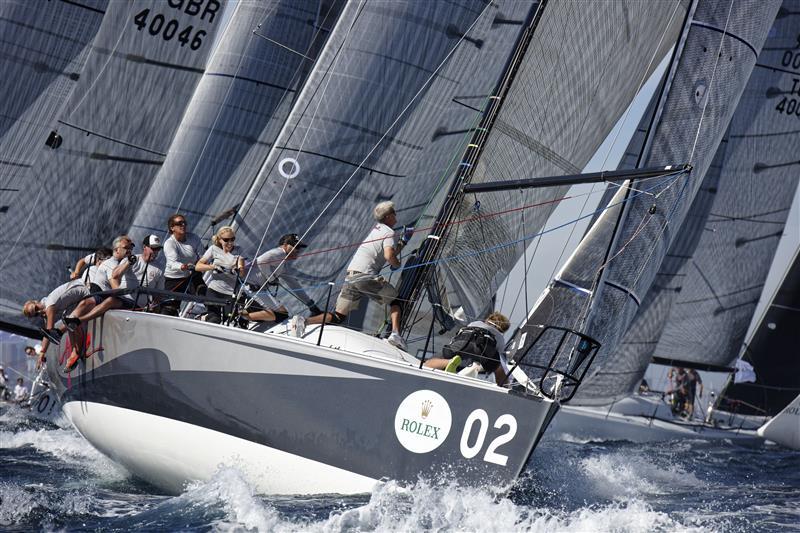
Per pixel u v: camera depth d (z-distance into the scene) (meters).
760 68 67.88
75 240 39.47
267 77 40.28
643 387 66.31
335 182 33.03
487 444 20.91
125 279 27.08
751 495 29.27
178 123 40.28
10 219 38.59
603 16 30.64
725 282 69.31
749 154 68.25
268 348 22.38
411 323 27.36
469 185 25.72
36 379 38.16
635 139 43.94
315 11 40.62
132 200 40.06
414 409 21.39
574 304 31.72
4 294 38.78
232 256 26.81
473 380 21.41
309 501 21.00
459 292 28.77
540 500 22.48
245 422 22.38
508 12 33.38
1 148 37.97
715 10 32.66
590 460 35.31
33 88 38.16
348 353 21.97
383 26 33.12
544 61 29.75
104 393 25.16
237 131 40.19
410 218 33.69
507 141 29.58
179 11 39.56
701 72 32.44
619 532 19.62
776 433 56.50
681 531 20.05
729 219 68.81
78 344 26.56
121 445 24.61
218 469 22.62
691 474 35.66
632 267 31.33
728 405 67.81
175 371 23.33
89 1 38.28
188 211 40.09
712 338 69.44
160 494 24.03
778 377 69.94
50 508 20.52
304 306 32.34
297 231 32.94
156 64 39.50
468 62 33.47
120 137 39.41
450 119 33.59
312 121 33.00
